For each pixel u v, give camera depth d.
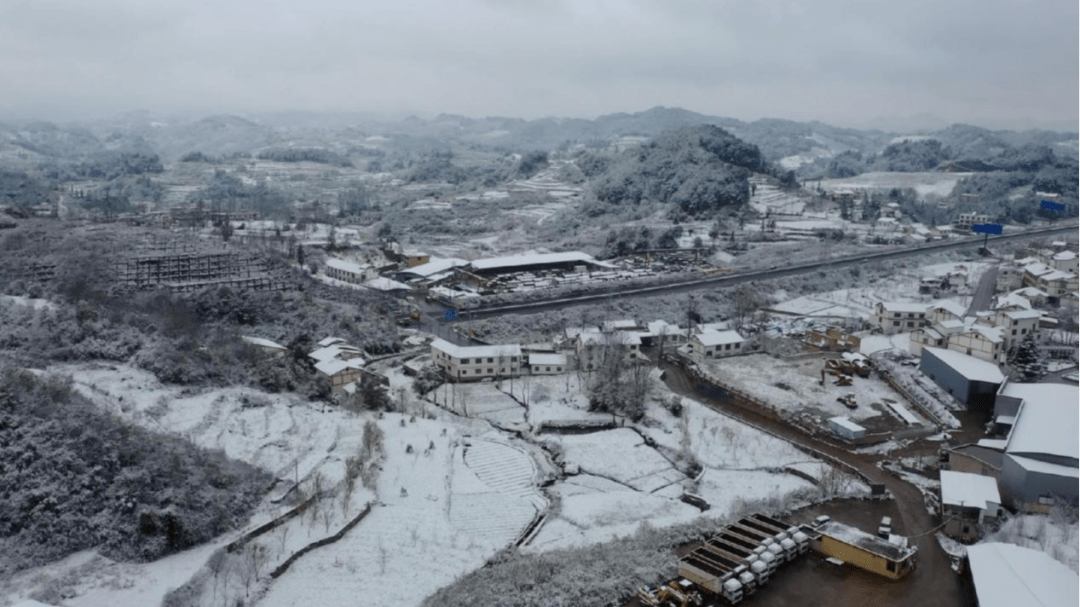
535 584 76.25
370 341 160.88
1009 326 153.88
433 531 87.81
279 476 96.06
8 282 154.25
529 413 130.75
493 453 112.88
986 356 139.25
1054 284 187.38
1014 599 70.00
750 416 130.12
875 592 76.19
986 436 119.06
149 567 76.12
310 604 73.19
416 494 97.00
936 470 107.75
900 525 91.00
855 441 117.94
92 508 80.62
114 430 90.50
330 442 107.81
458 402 135.12
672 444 118.38
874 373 150.12
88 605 69.19
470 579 76.94
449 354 147.88
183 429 105.12
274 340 152.75
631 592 75.62
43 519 77.75
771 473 108.69
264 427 111.00
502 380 147.50
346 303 182.38
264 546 81.25
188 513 82.12
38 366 114.19
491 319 182.38
